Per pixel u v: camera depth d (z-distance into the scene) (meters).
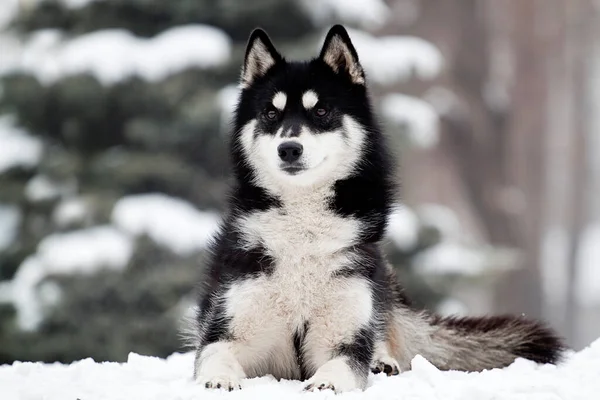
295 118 16.55
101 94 39.56
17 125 42.69
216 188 41.59
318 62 17.31
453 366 19.16
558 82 87.00
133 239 37.44
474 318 19.72
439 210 45.22
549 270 97.56
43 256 37.78
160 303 37.56
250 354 15.98
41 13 42.66
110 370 16.78
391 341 18.22
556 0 77.00
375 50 42.25
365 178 16.55
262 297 15.69
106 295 37.66
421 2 71.81
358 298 15.72
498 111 72.81
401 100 42.81
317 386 14.30
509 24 77.25
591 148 100.06
